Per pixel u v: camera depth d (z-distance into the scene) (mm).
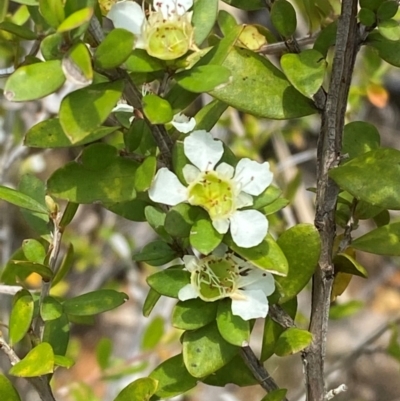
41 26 113
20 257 133
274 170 265
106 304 115
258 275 104
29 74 87
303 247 106
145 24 97
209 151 100
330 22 131
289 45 113
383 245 116
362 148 120
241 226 98
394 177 104
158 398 115
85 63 83
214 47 99
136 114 103
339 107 105
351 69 106
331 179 108
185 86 95
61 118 87
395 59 108
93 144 103
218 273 103
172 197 99
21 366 102
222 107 112
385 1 104
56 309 112
